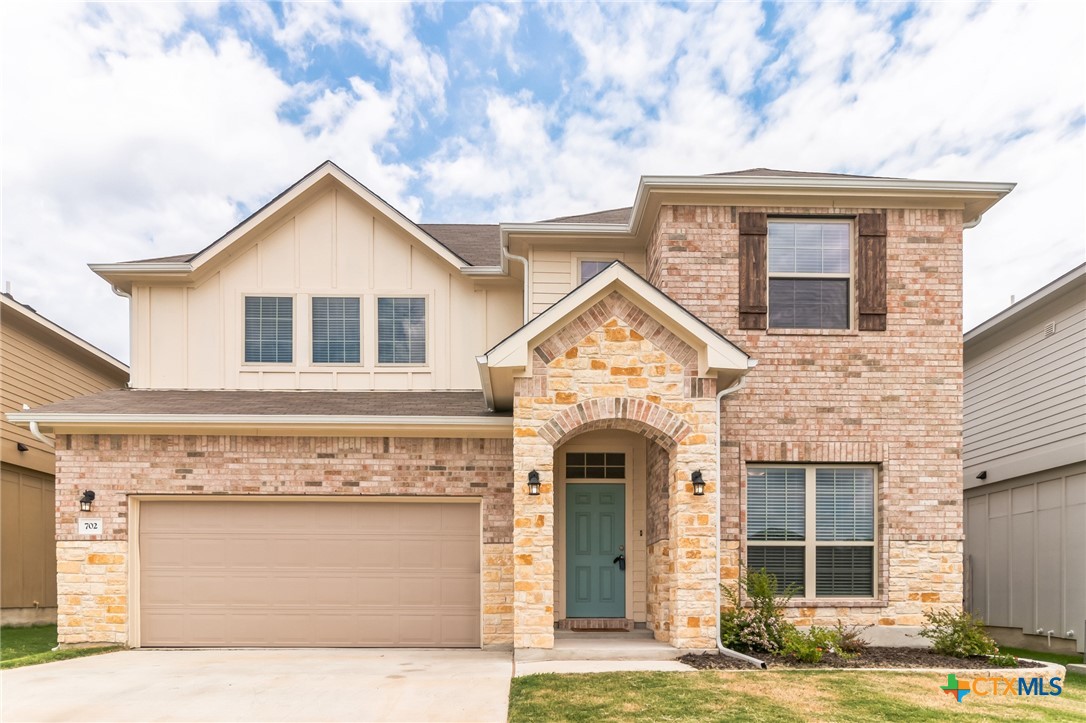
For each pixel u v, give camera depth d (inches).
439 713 245.8
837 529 391.5
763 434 388.8
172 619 399.9
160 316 479.8
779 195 398.6
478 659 357.4
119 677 310.7
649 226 438.0
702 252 400.2
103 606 393.4
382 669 326.6
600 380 348.5
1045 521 493.4
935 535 385.1
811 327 402.6
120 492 399.9
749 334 395.9
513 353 338.6
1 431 529.0
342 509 410.9
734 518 382.0
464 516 412.2
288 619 402.3
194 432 403.5
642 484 429.1
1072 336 465.1
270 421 392.5
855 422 391.2
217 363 477.1
